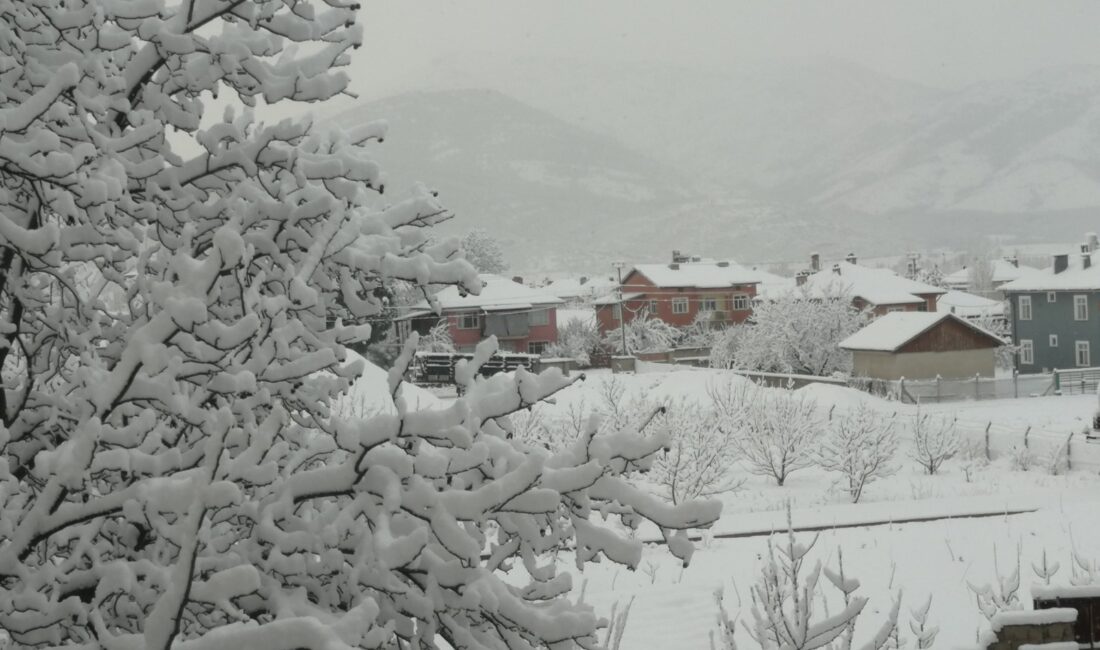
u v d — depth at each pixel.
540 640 3.41
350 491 3.46
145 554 4.00
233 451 3.95
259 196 4.40
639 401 27.00
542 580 3.81
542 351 70.50
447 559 3.64
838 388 44.28
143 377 3.38
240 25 4.91
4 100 4.48
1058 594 7.02
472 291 4.68
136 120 4.59
